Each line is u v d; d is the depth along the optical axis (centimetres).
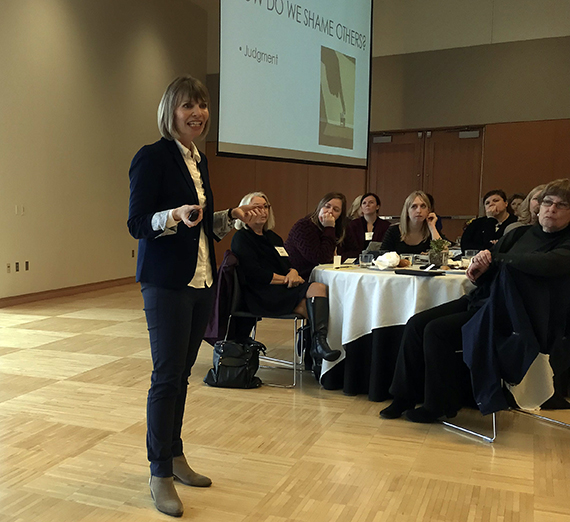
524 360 240
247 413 286
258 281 348
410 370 279
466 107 815
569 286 252
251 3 526
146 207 179
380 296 304
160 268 180
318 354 320
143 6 835
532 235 284
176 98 181
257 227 362
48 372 356
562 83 761
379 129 871
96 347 426
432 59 833
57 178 696
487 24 798
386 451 240
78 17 718
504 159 795
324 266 353
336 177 907
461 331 263
